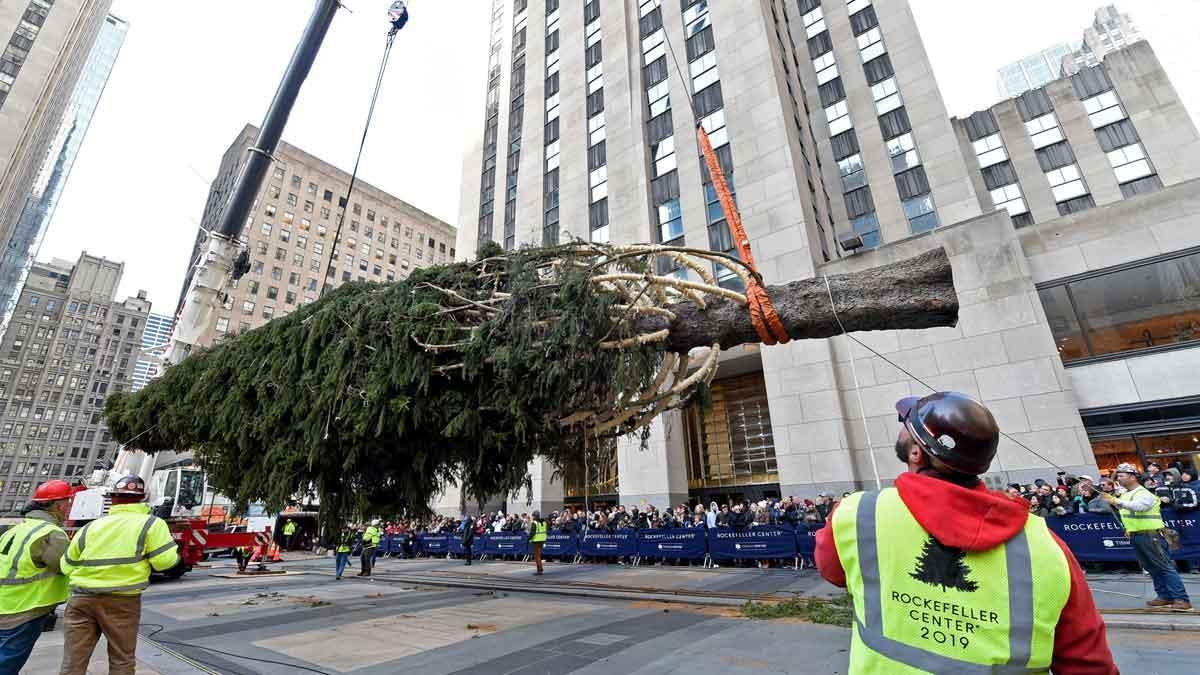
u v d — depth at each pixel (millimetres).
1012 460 13688
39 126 52250
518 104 35312
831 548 1537
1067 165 31328
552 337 5508
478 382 6012
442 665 5000
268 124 11031
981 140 34094
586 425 6594
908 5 27203
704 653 5059
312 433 6066
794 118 24328
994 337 14617
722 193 5887
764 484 20719
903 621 1281
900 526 1359
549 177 30641
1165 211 13641
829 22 29422
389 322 6012
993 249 15125
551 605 8422
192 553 13984
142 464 10086
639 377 5711
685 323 6031
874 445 16109
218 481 7531
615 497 22875
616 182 26156
